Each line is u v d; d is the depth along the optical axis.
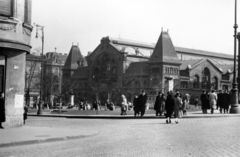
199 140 18.27
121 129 24.92
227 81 150.62
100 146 16.39
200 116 36.34
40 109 53.19
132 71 141.75
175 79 129.88
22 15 25.56
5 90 24.84
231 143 17.12
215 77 146.12
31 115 52.16
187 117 36.00
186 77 136.62
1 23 24.22
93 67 153.50
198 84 140.25
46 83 108.38
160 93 38.72
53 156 13.74
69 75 167.62
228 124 27.59
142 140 18.47
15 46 24.66
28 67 122.12
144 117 37.47
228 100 41.50
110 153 14.32
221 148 15.54
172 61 135.25
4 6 24.75
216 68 145.88
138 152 14.52
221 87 148.12
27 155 14.06
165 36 138.50
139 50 155.12
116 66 144.75
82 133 21.12
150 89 133.12
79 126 28.27
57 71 180.62
